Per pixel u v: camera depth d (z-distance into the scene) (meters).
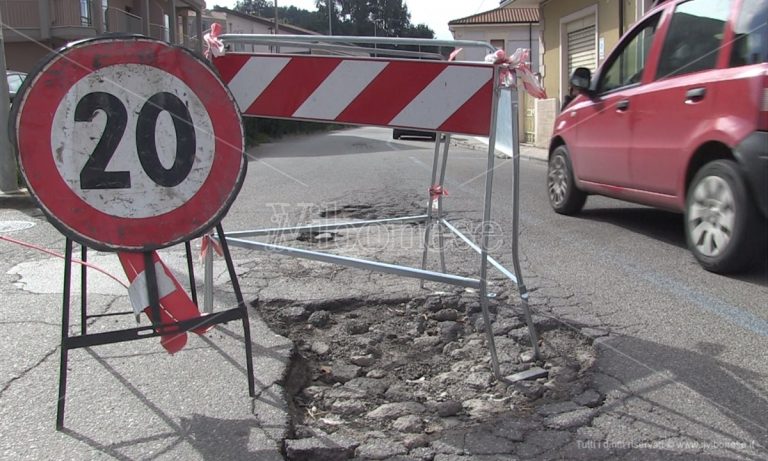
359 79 3.60
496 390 3.36
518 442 2.81
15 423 2.92
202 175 2.98
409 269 3.59
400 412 3.14
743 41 4.98
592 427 2.92
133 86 2.84
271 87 3.74
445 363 3.74
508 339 3.98
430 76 3.50
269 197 9.41
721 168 5.06
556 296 4.69
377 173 12.45
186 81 2.92
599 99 6.88
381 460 2.69
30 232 6.95
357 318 4.38
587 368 3.53
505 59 3.36
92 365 3.52
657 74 5.95
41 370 3.46
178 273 5.28
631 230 6.91
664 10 6.12
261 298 4.63
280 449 2.75
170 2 30.30
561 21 18.45
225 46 3.98
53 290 4.80
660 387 3.28
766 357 3.62
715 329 4.03
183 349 3.74
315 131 35.06
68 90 2.74
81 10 23.45
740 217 4.90
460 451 2.75
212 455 2.69
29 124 2.68
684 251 5.98
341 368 3.70
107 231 2.84
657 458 2.67
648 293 4.75
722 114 5.01
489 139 3.46
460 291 4.74
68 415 2.99
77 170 2.77
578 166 7.29
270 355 3.65
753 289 4.81
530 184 10.57
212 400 3.14
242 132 3.04
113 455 2.68
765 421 2.95
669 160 5.66
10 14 23.19
